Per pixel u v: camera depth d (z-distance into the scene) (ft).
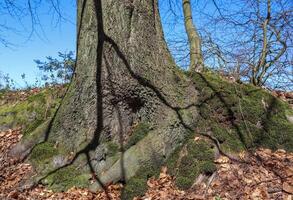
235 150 10.47
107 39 11.08
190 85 11.41
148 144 10.69
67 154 11.21
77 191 10.41
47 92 14.25
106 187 10.32
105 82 11.12
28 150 11.85
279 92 14.25
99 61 11.16
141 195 9.93
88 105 11.29
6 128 14.11
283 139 10.80
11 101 16.40
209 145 10.44
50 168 11.04
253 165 10.06
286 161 10.19
